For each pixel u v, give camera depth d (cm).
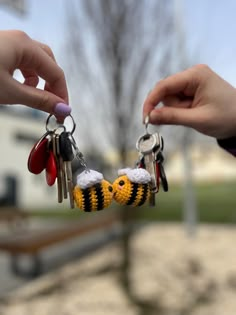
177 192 448
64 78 27
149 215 272
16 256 130
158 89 35
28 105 25
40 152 27
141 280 110
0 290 105
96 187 27
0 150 464
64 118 27
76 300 95
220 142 37
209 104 34
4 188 464
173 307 90
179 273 117
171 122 35
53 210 358
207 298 95
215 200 359
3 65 23
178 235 183
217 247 154
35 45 25
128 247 118
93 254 146
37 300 96
